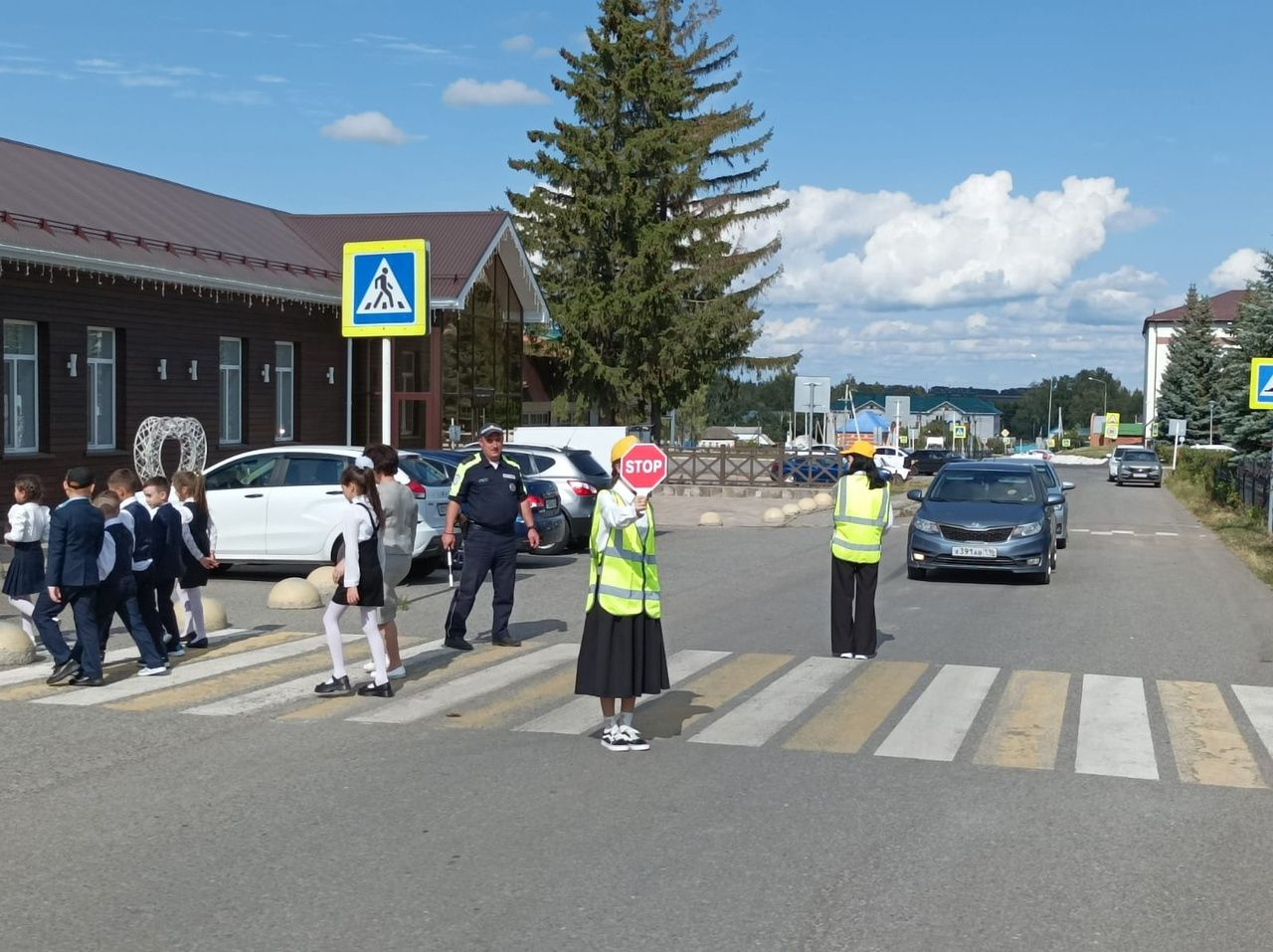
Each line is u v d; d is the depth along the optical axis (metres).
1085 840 6.12
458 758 7.58
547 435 30.22
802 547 22.50
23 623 12.16
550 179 44.28
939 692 9.72
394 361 32.25
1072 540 25.38
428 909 5.13
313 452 16.11
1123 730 8.49
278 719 8.62
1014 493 18.53
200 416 25.84
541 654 11.29
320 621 13.23
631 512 7.62
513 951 4.72
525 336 51.59
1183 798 6.87
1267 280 37.50
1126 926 5.03
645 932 4.91
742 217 51.19
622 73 44.34
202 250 25.64
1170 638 12.69
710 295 47.47
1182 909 5.21
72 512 9.62
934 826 6.31
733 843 6.01
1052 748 7.97
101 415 23.36
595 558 7.73
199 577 11.41
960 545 17.27
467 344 34.78
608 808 6.56
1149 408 116.25
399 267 14.66
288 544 15.84
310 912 5.09
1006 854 5.89
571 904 5.20
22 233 20.72
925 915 5.11
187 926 4.95
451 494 11.55
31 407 21.61
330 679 10.02
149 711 8.87
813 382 35.72
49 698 9.31
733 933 4.90
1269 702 9.49
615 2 44.38
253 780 7.06
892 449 54.28
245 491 16.00
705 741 8.07
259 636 12.25
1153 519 32.72
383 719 8.63
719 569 18.73
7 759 7.52
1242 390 37.94
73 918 5.03
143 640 10.17
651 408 46.12
